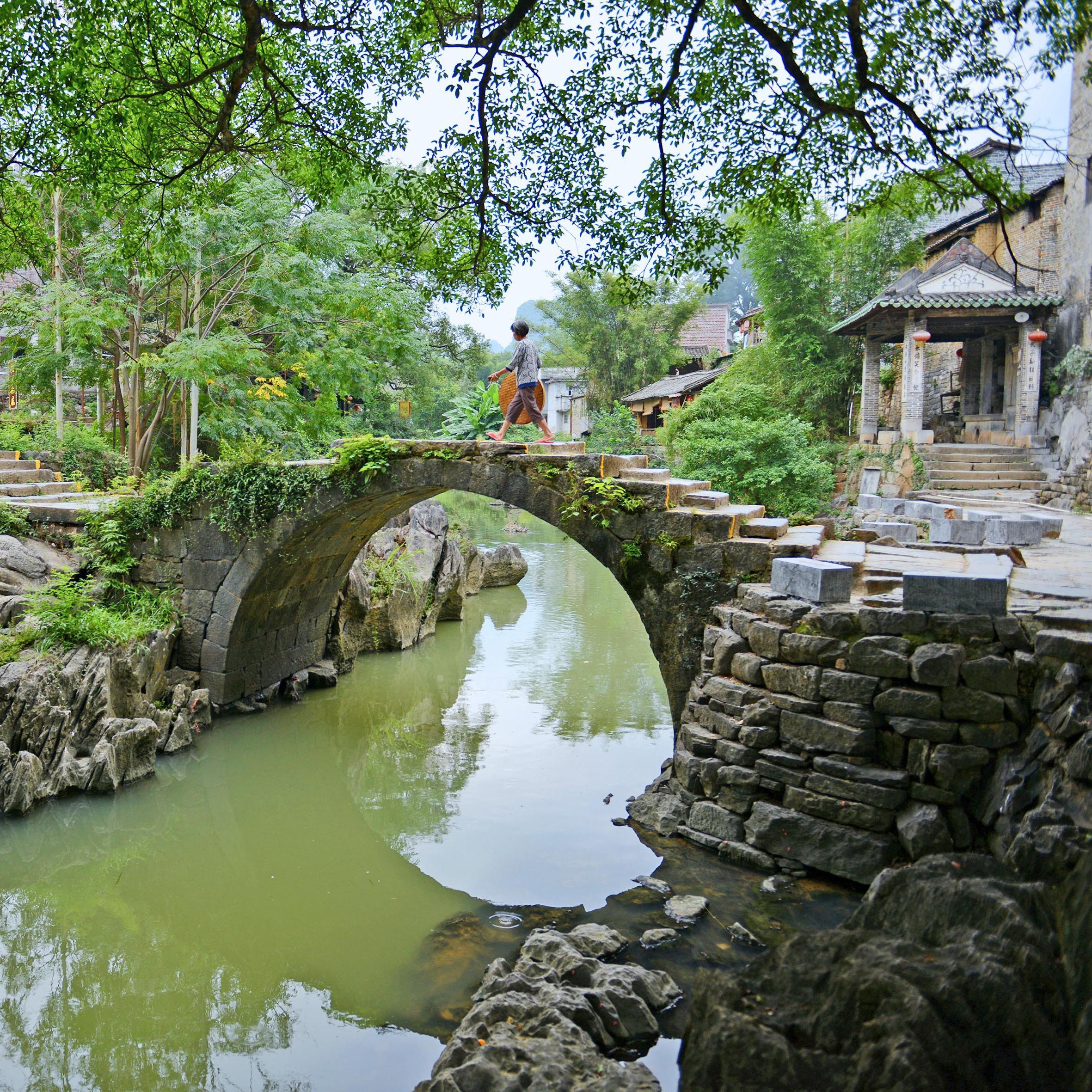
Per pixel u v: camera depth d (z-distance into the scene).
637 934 5.70
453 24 7.21
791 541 7.66
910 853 5.70
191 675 10.45
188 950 6.03
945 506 11.19
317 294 15.77
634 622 16.61
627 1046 4.50
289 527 9.87
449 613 16.66
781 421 18.92
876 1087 3.07
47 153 7.39
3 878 7.16
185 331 15.08
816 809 6.18
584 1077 3.99
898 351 22.62
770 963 3.91
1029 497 16.06
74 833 7.82
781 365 22.67
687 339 43.44
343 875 7.19
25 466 13.52
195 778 8.95
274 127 7.88
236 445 15.48
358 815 8.36
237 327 17.89
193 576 10.41
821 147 7.24
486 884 6.71
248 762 9.53
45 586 9.54
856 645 6.03
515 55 7.20
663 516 7.89
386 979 5.58
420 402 31.77
